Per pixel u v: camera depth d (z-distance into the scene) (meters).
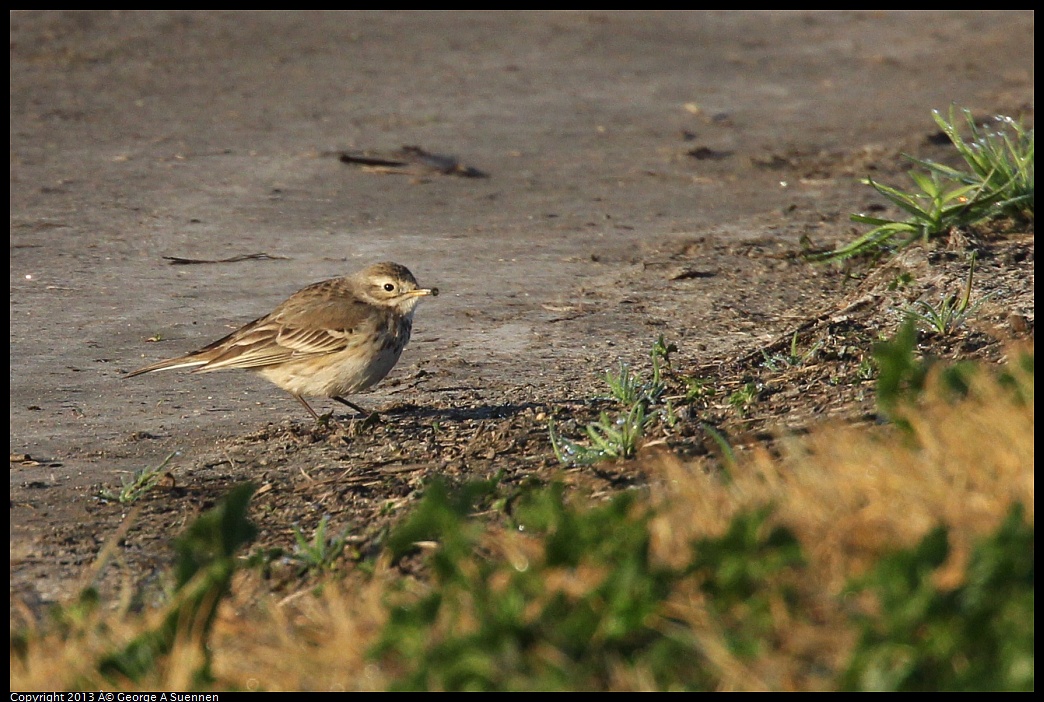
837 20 40.06
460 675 6.39
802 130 27.27
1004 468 7.70
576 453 10.33
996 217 16.75
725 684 6.23
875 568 6.61
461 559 7.58
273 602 8.48
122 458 11.80
